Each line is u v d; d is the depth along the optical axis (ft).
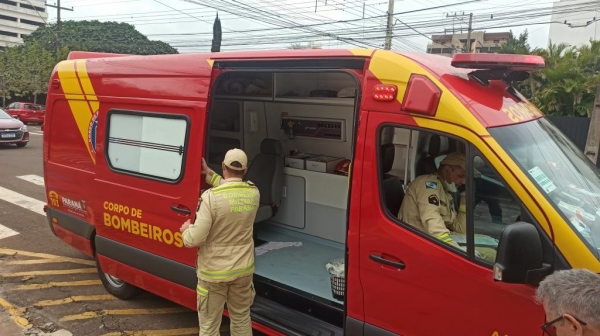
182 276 12.32
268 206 16.26
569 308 4.89
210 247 10.38
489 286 7.68
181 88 12.13
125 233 13.75
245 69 11.11
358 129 9.19
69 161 15.46
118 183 13.71
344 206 15.51
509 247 6.63
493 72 8.84
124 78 13.57
